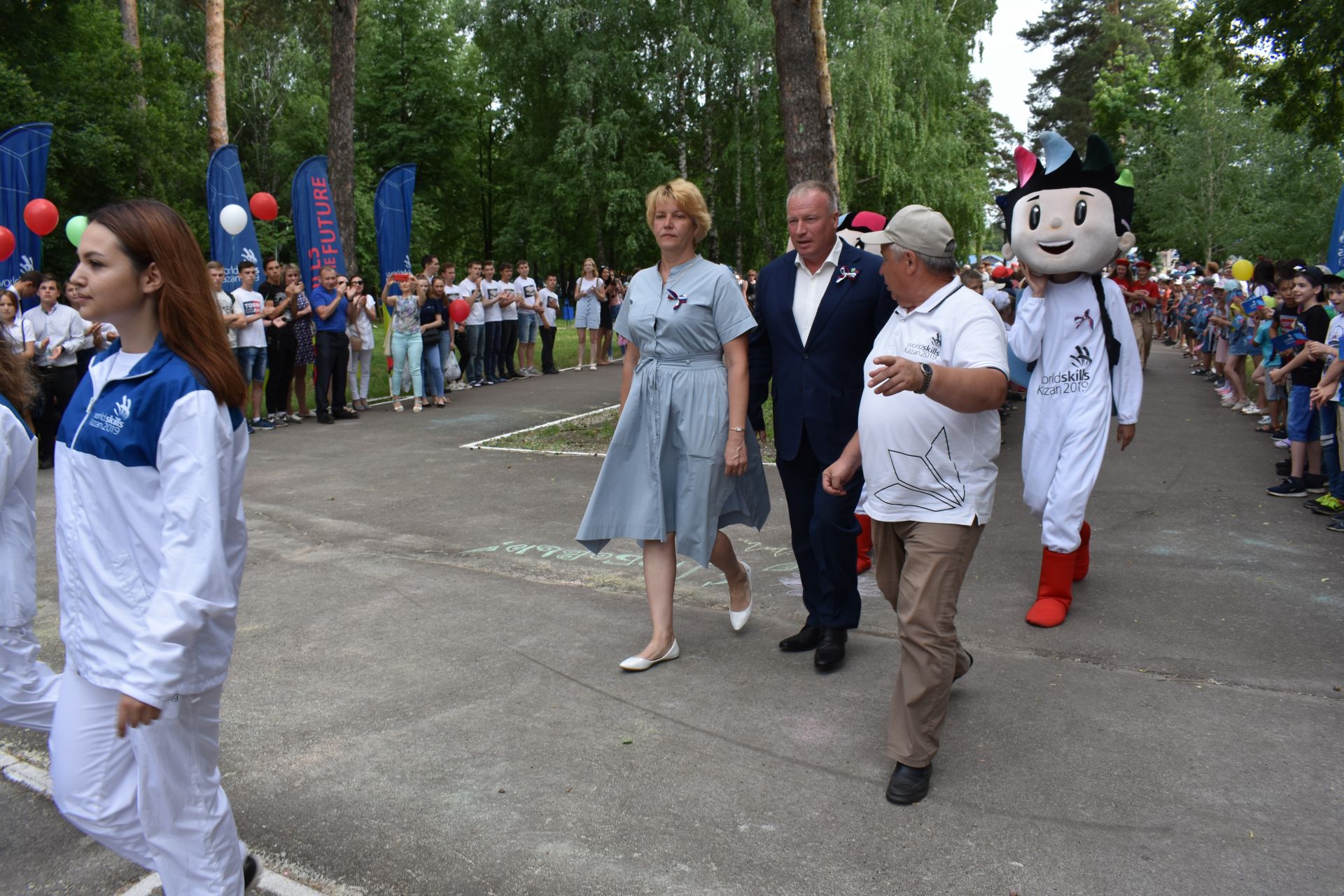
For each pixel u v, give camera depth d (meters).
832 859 2.73
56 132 15.35
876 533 3.32
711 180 30.80
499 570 5.64
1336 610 4.67
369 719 3.68
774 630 4.58
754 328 4.12
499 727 3.60
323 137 36.47
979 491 3.08
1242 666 4.02
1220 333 13.47
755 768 3.26
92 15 17.41
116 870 2.79
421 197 37.84
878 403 3.17
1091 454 4.58
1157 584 5.13
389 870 2.72
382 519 6.90
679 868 2.70
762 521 4.38
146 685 1.88
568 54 30.31
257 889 2.64
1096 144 4.40
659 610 4.19
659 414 4.03
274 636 4.59
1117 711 3.61
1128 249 4.62
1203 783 3.08
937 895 2.55
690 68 29.39
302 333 11.41
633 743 3.45
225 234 12.71
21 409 2.91
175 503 1.96
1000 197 4.84
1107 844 2.76
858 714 3.65
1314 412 7.08
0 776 3.35
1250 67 18.72
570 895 2.59
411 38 38.00
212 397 2.03
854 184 26.59
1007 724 3.52
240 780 3.23
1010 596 4.97
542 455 9.35
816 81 9.34
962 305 3.08
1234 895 2.52
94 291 2.02
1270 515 6.61
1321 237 27.64
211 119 17.61
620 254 33.34
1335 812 2.89
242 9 26.72
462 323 15.20
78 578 2.07
